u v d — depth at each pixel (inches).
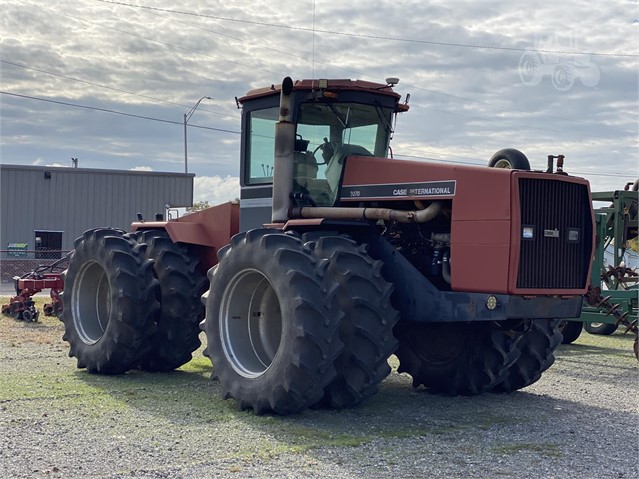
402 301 243.1
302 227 257.6
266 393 224.1
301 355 216.4
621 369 355.3
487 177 227.8
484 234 226.8
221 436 199.9
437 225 249.0
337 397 231.1
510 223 221.9
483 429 218.8
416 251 255.1
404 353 283.6
